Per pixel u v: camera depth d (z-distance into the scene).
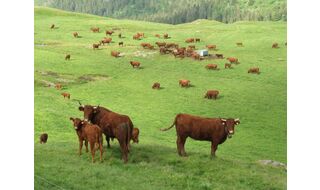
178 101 56.25
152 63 75.19
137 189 19.02
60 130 40.22
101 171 20.66
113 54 78.88
